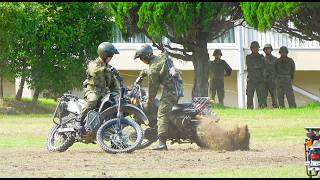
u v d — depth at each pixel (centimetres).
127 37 6281
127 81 7519
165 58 3316
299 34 6228
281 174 2514
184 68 7488
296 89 7681
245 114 5234
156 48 6794
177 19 5959
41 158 3064
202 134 3312
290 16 5931
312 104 6000
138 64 7462
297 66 7600
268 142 3709
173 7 5941
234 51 7500
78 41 6262
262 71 6406
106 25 6322
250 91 6406
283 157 3030
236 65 7494
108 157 3073
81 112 3297
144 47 3328
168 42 7062
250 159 2969
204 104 3353
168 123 3303
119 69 7481
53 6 6169
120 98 3259
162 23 5978
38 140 3988
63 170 2708
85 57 6322
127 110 3275
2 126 4756
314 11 5959
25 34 6116
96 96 3278
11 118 5388
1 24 6016
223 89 6588
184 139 3344
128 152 3203
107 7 6316
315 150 2420
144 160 2961
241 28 7462
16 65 6209
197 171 2628
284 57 6431
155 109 3338
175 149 3381
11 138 4094
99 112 3269
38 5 6134
